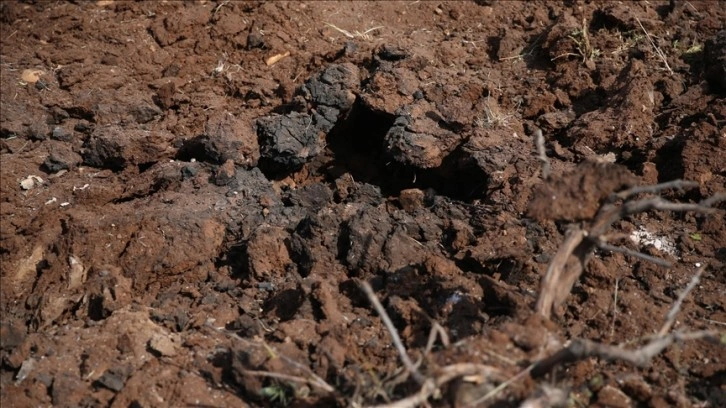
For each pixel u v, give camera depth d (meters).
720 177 3.22
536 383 2.75
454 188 3.43
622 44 3.59
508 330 2.80
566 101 3.48
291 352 2.92
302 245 3.14
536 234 3.14
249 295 3.10
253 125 3.43
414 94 3.46
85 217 3.24
